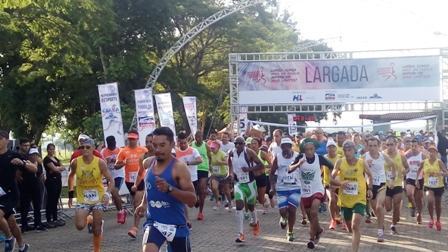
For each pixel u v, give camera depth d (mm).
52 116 35156
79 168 10289
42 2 19812
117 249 11828
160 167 6605
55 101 34000
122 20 34156
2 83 28547
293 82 29438
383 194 12609
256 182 14086
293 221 12305
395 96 28969
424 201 19047
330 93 29219
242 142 12695
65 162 50531
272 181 12148
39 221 14672
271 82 29500
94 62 32812
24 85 29859
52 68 24422
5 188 10359
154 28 35375
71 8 21500
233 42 40500
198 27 30422
